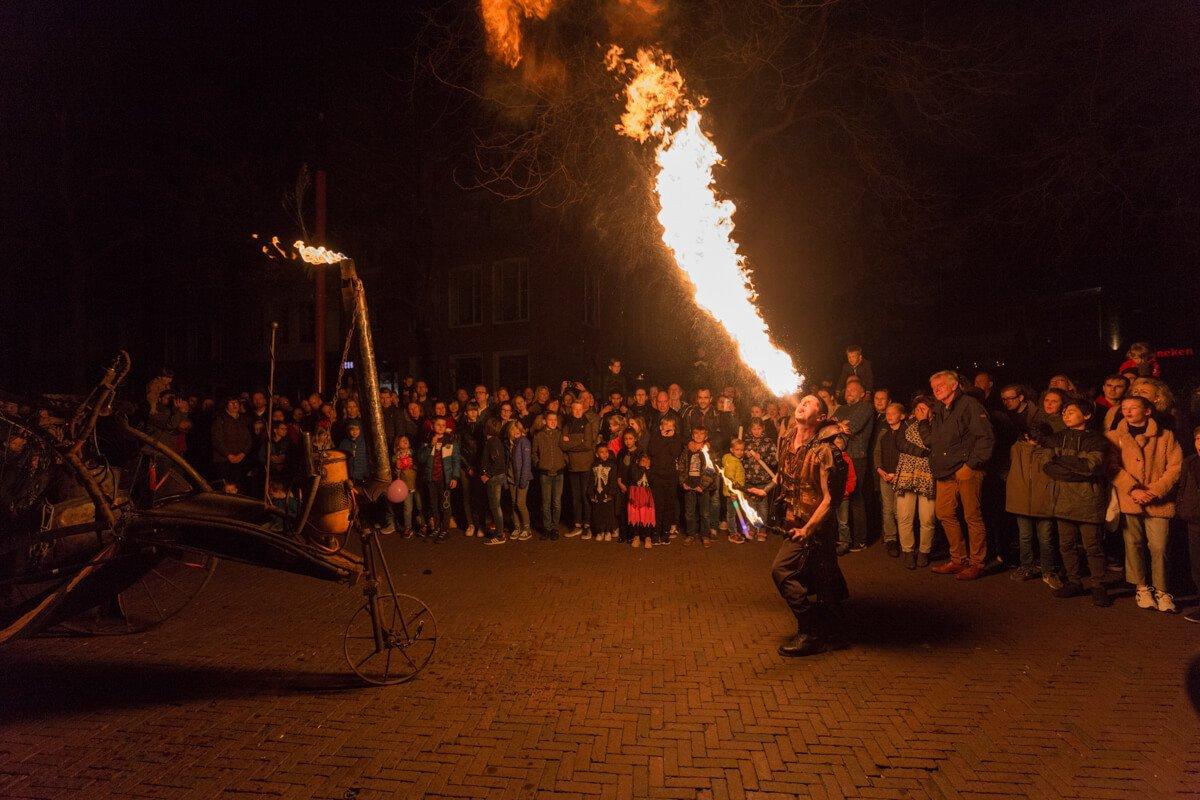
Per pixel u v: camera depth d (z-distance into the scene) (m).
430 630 5.52
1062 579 6.70
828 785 3.29
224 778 3.39
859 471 8.30
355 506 4.34
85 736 3.82
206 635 5.43
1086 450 6.03
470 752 3.61
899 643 5.12
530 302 18.72
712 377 12.37
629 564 7.76
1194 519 5.59
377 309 20.45
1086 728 3.80
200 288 24.55
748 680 4.48
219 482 5.17
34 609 3.73
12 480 4.52
